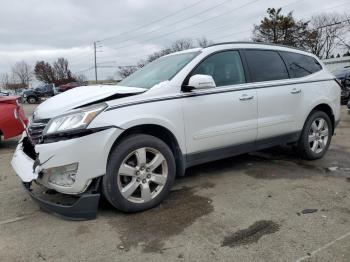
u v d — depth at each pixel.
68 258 3.04
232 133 4.59
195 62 4.38
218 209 3.91
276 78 5.15
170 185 4.05
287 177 4.95
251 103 4.75
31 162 3.75
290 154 6.16
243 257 2.97
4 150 7.86
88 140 3.47
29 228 3.61
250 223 3.56
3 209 4.13
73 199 4.19
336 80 6.03
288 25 45.38
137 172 3.80
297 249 3.06
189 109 4.18
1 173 5.75
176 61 4.63
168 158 3.99
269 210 3.85
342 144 7.05
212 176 5.05
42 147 3.50
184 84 4.21
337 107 6.00
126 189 3.73
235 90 4.61
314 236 3.27
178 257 3.00
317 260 2.89
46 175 3.57
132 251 3.12
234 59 4.79
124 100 3.77
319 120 5.75
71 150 3.42
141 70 5.18
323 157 6.00
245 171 5.25
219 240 3.25
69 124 3.48
